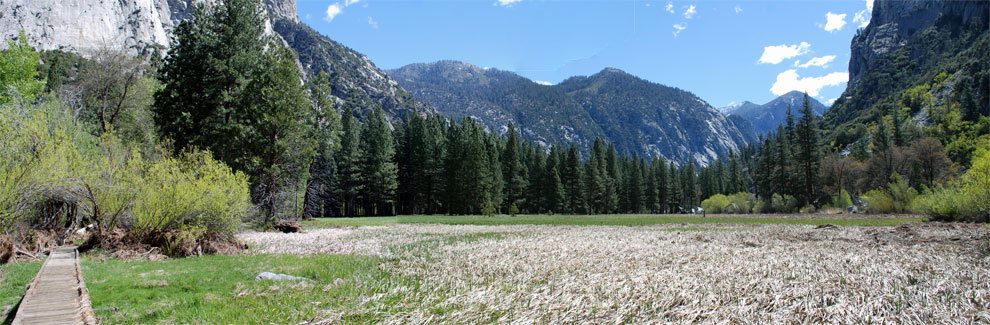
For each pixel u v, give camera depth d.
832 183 68.94
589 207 88.62
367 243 18.88
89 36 93.62
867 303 7.04
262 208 29.55
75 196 14.27
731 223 35.28
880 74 157.00
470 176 69.69
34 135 12.94
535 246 16.66
